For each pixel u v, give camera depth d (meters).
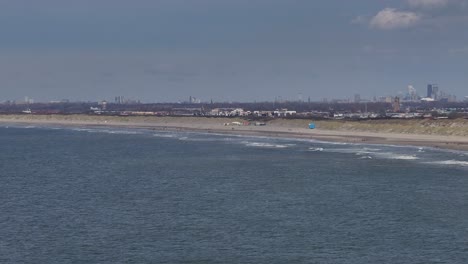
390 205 174.75
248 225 151.62
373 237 138.88
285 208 173.00
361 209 169.62
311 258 123.56
